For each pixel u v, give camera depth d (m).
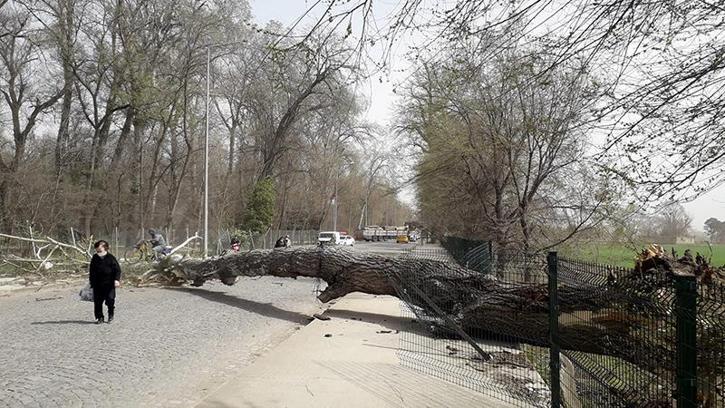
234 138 51.66
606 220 11.83
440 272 10.77
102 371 7.76
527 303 8.78
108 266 11.91
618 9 4.63
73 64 32.91
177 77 36.50
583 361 5.00
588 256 14.55
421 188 25.41
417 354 8.73
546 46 5.23
